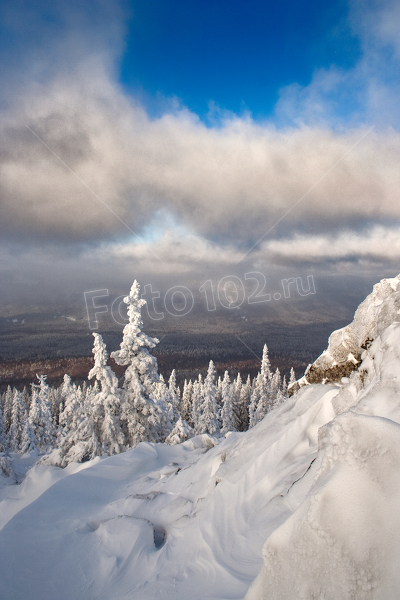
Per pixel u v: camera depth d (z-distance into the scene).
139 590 4.29
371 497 1.95
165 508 6.37
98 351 21.25
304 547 2.05
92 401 21.12
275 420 6.25
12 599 4.74
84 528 6.44
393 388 3.42
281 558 2.18
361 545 1.84
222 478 5.63
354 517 1.92
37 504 7.52
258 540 3.96
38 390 42.28
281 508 4.10
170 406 38.38
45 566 5.47
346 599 1.77
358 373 5.51
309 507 2.12
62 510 7.39
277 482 4.75
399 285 5.99
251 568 3.64
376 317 6.18
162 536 5.69
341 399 5.41
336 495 2.03
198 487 6.65
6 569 5.38
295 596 1.99
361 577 1.77
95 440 20.33
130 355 21.66
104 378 21.09
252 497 4.86
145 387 21.38
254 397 44.28
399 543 1.77
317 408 5.70
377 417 2.24
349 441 2.20
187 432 21.53
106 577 4.89
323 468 2.31
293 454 5.20
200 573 4.08
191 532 5.12
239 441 6.62
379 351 4.75
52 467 10.46
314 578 1.93
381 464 2.03
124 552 5.28
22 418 46.75
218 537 4.52
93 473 9.38
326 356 7.32
